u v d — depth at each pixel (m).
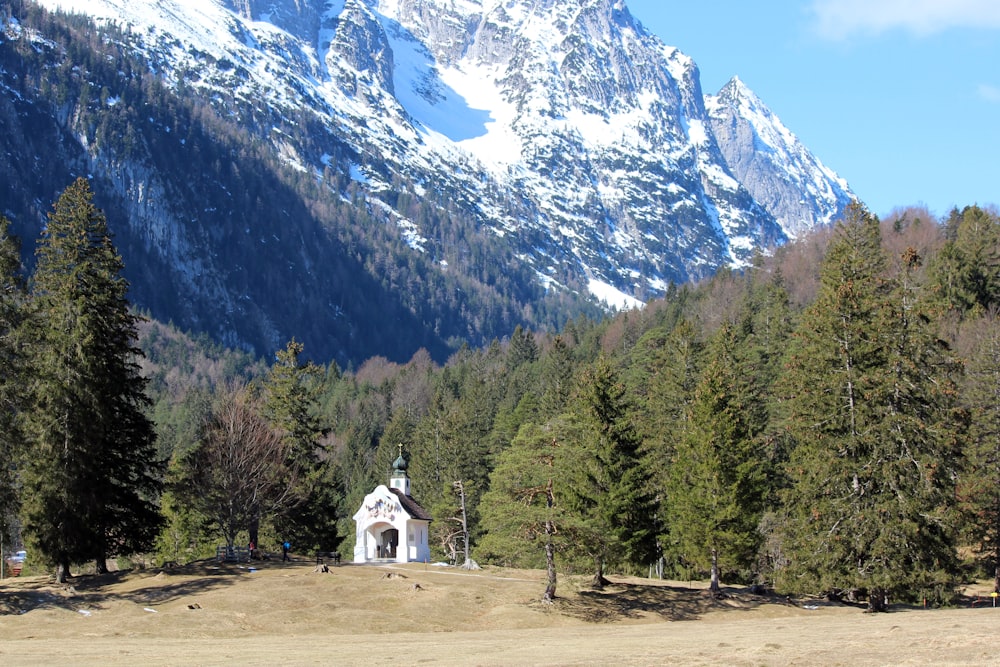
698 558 68.81
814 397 63.62
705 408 71.19
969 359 84.12
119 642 50.00
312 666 39.81
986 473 67.38
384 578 68.19
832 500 61.69
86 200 72.38
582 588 68.38
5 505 61.28
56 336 67.38
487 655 42.81
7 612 57.66
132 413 74.00
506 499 66.50
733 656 39.25
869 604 63.56
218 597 61.31
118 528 73.12
